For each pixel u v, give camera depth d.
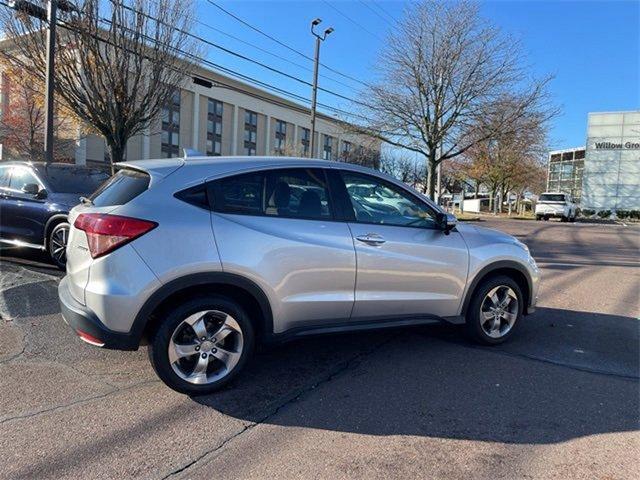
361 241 4.20
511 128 21.06
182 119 51.75
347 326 4.22
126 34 13.65
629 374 4.43
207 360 3.75
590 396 3.95
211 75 54.19
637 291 8.14
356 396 3.85
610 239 18.16
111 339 3.44
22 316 5.41
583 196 44.47
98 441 3.11
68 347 4.63
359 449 3.11
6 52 14.32
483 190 62.66
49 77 12.91
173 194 3.65
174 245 3.52
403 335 5.35
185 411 3.53
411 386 4.06
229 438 3.20
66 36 13.79
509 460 3.03
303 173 4.13
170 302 3.65
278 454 3.04
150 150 48.38
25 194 7.83
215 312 3.71
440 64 20.48
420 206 4.65
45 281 6.78
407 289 4.45
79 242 3.66
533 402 3.82
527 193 69.12
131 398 3.70
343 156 41.38
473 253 4.81
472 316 4.92
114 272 3.42
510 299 5.15
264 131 62.53
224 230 3.68
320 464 2.94
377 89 21.73
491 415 3.60
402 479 2.81
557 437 3.31
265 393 3.86
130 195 3.66
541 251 13.75
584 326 5.93
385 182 4.49
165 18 14.32
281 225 3.90
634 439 3.31
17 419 3.34
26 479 2.71
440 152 22.80
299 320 4.03
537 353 4.92
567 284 8.62
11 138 32.72
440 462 2.99
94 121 14.31
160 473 2.81
